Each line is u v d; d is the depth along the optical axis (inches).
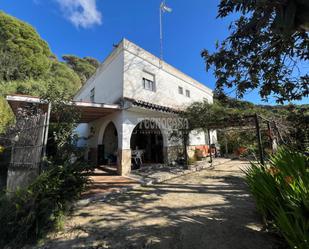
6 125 453.7
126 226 149.9
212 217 165.0
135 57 411.8
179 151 498.9
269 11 91.9
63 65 1401.3
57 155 214.5
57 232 140.3
